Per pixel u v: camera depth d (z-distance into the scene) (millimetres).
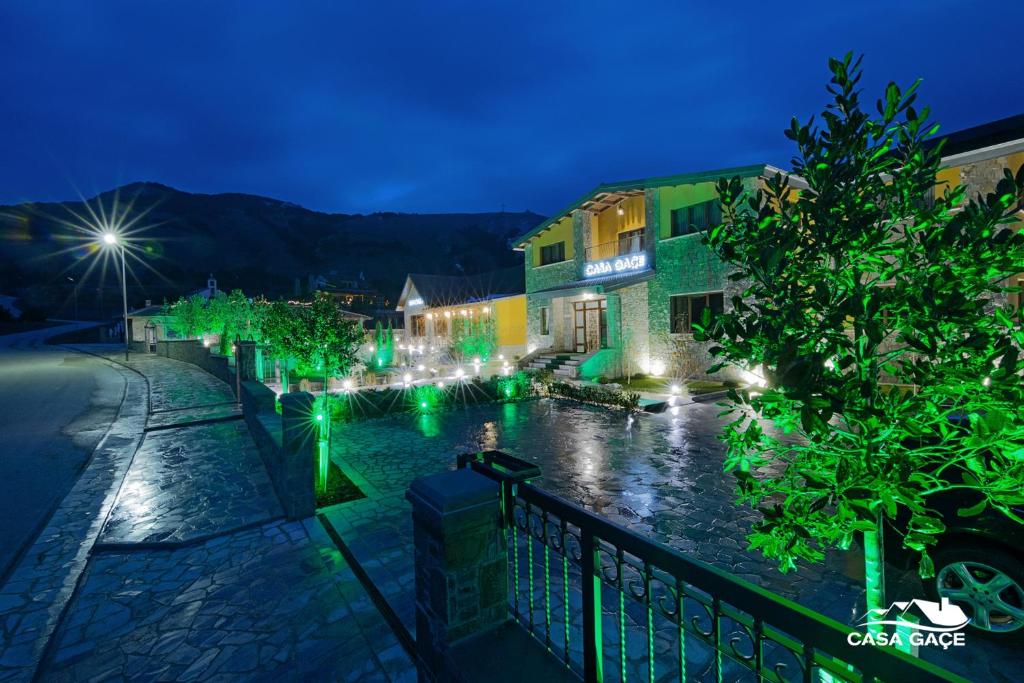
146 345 35906
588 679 2605
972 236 1729
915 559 3881
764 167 14328
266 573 4949
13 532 6023
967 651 3453
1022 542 3363
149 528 6020
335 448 9703
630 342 18938
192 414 12836
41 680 3559
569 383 16250
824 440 1986
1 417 12930
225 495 7121
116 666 3672
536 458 8688
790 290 2121
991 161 12188
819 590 4336
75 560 5363
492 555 3049
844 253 2141
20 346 42750
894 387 1864
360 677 3510
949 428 1900
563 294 19703
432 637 3066
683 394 14047
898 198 2254
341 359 8562
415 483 3141
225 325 27250
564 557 2711
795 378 1726
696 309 16797
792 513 1986
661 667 3457
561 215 22062
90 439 10516
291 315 11172
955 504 3684
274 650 3803
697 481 7266
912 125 2066
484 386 14648
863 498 1759
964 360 1732
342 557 5250
